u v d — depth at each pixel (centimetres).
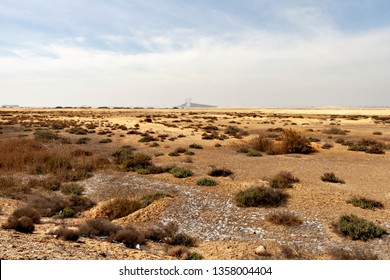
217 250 1038
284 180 1741
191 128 5159
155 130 4734
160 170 2119
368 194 1561
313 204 1434
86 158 2452
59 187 1788
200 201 1520
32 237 897
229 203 1491
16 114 9000
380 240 1093
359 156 2650
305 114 9762
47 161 2242
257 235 1160
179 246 1033
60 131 4606
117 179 1955
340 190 1625
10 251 700
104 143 3475
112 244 994
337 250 998
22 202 1492
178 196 1591
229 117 8131
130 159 2338
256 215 1345
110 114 9250
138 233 1085
